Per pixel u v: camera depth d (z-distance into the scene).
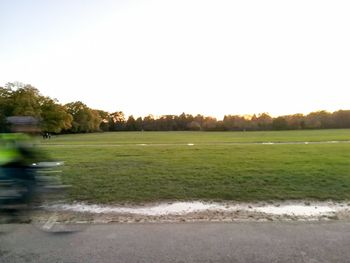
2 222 5.37
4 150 4.91
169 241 4.70
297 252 4.30
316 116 118.94
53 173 5.41
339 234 5.00
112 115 146.50
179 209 6.85
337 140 34.75
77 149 24.09
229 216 6.23
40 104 68.69
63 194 5.76
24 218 5.50
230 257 4.14
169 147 25.33
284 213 6.49
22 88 65.44
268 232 5.10
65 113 72.06
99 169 12.45
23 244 4.61
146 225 5.50
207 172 11.42
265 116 131.00
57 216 5.89
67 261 4.05
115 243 4.63
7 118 5.21
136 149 23.36
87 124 104.50
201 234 5.01
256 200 7.61
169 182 9.69
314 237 4.86
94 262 4.02
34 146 5.26
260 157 16.48
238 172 11.35
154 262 4.00
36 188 5.04
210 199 7.72
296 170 11.70
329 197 7.84
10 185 4.91
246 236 4.91
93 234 5.02
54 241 4.72
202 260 4.06
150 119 144.50
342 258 4.11
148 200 7.63
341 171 11.47
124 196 7.98
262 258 4.11
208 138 48.00
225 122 129.75
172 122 142.75
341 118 113.69
